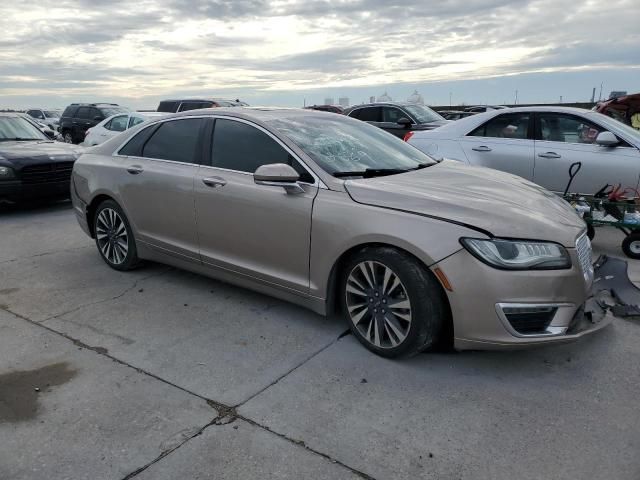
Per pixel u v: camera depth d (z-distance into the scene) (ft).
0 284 15.75
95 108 66.90
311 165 11.78
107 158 16.39
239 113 13.58
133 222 15.60
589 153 20.65
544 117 22.02
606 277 13.94
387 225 10.27
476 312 9.61
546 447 8.21
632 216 17.28
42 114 117.29
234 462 7.97
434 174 12.59
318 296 11.64
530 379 10.13
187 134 14.46
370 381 10.14
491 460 7.96
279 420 8.98
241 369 10.66
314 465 7.89
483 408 9.24
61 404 9.49
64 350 11.51
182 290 15.01
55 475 7.73
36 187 25.79
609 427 8.66
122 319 13.12
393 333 10.67
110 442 8.44
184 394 9.78
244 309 13.60
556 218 10.50
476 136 23.41
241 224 12.67
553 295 9.62
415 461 7.97
